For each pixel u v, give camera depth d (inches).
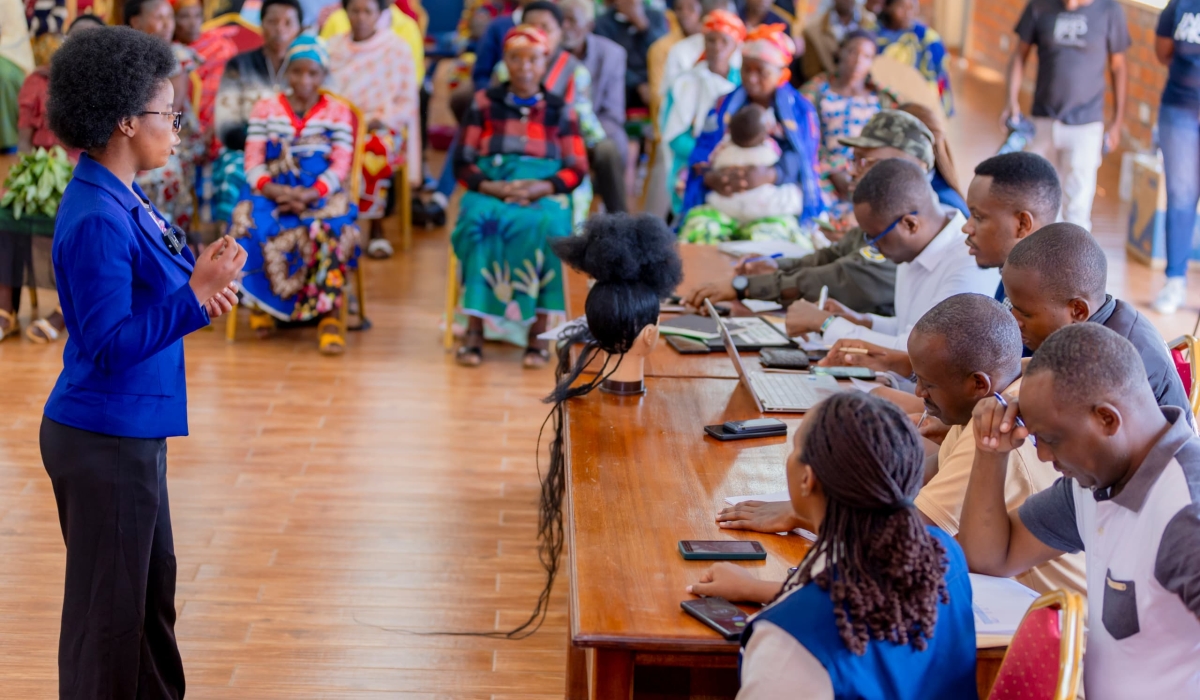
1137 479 62.7
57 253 82.0
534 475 157.9
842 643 56.7
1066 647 58.4
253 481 151.9
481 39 251.4
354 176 200.8
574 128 195.5
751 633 59.1
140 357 81.4
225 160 221.1
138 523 86.4
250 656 114.2
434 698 109.6
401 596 126.7
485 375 193.9
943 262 116.6
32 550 132.4
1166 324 217.0
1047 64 242.4
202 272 82.0
